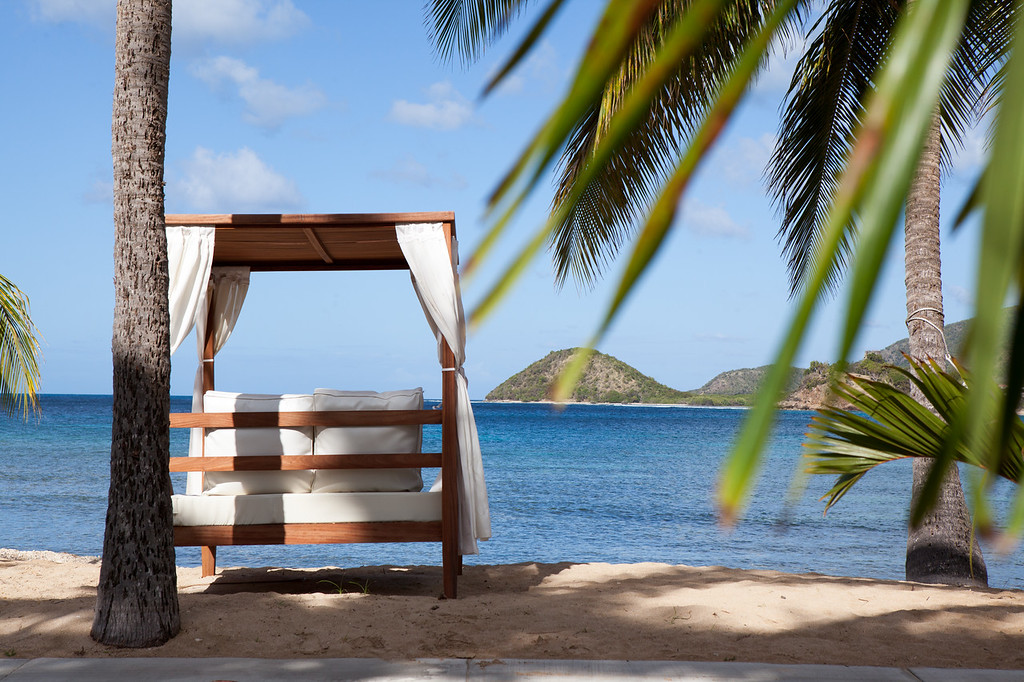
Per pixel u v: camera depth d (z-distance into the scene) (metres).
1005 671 3.72
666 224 0.33
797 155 7.17
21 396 6.59
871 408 2.89
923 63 0.31
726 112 0.34
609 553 11.49
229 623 4.39
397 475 5.45
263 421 5.33
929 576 6.76
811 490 20.67
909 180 0.29
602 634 4.40
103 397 110.94
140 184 4.17
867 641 4.35
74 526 12.27
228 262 6.48
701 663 3.80
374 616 4.64
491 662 3.81
